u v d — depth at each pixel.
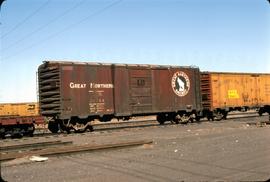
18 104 38.56
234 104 38.88
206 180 9.91
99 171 11.51
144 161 13.06
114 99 29.97
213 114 37.44
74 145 18.17
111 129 29.94
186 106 34.25
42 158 14.00
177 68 34.03
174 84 33.66
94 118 29.28
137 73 31.42
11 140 23.44
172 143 18.09
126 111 30.53
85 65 28.67
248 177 10.09
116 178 10.43
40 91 28.25
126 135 23.69
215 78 37.31
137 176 10.62
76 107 27.98
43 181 10.38
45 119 27.36
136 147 16.83
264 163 11.95
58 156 14.77
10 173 11.64
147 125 33.34
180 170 11.30
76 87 28.09
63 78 27.53
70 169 12.00
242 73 40.06
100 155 14.80
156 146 17.16
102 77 29.47
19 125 26.61
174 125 31.50
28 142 21.45
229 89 38.56
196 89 35.34
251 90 40.91
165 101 32.91
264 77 42.59
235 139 18.66
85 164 12.84
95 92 29.00
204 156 13.74
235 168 11.34
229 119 38.06
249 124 28.19
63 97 27.44
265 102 42.34
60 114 27.20
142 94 31.55
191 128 27.22
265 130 22.89
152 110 32.06
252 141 17.59
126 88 30.67
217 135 21.11
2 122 25.61
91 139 21.83
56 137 23.94
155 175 10.69
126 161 13.18
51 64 27.70
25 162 13.49
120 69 30.45
